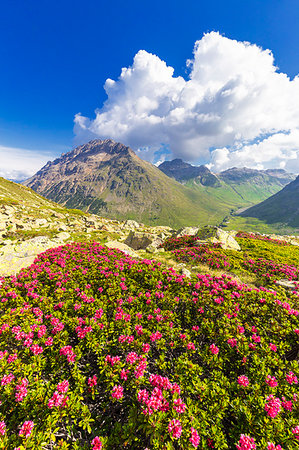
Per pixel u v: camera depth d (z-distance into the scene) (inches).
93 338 263.6
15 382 199.5
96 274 474.9
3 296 380.5
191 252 882.8
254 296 387.9
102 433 190.1
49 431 168.6
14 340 268.4
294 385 219.9
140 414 177.2
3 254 708.0
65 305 339.9
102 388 224.5
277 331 293.9
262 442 158.1
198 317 331.0
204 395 195.2
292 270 723.4
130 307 356.5
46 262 550.6
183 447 152.7
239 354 254.2
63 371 229.3
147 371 239.9
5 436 164.6
